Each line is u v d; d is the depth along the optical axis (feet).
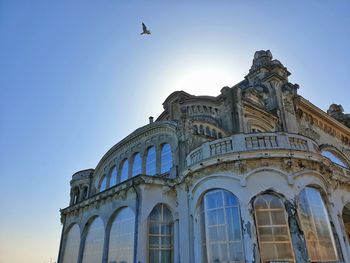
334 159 83.61
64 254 73.56
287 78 109.50
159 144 72.49
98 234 62.03
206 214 45.85
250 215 40.65
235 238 41.04
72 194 103.91
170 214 54.39
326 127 108.99
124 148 85.56
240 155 44.52
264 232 39.96
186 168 50.88
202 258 44.06
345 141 115.14
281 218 40.50
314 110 104.88
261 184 42.47
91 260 60.80
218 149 48.03
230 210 43.21
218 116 79.00
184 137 60.90
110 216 58.49
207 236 44.45
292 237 38.75
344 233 45.19
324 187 45.62
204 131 66.85
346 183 52.49
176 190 55.06
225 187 44.34
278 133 46.29
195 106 80.48
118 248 53.36
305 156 44.52
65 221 79.20
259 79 107.34
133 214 52.19
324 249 40.52
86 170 106.22
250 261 37.86
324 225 42.75
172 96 90.22
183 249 48.19
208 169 47.19
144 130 77.41
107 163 93.25
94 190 97.30
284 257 37.93
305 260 37.04
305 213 41.19
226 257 40.98
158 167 69.72
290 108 95.20
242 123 73.61
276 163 43.57
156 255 49.42
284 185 42.04
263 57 116.57
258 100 94.43
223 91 80.84
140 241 48.03
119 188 57.82
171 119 80.18
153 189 53.62
